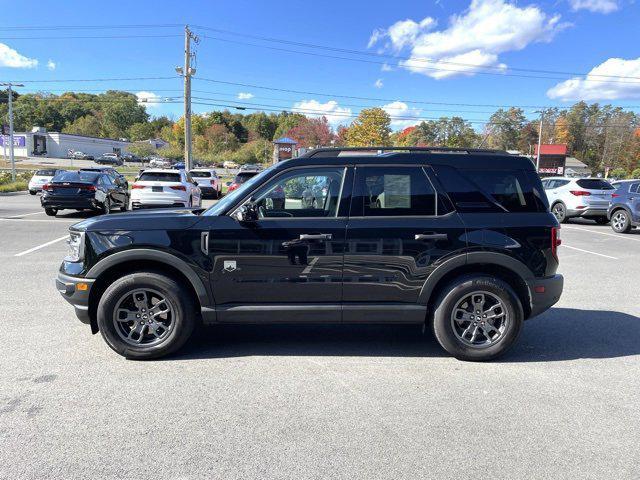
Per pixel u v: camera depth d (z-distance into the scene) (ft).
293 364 13.87
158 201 49.49
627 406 11.53
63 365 13.47
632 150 326.24
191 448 9.45
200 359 14.14
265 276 13.71
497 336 14.16
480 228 13.91
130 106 462.19
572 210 55.21
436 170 14.16
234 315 13.83
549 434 10.21
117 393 11.80
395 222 13.83
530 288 14.08
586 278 26.37
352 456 9.27
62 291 13.92
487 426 10.50
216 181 87.86
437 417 10.86
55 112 421.59
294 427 10.32
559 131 371.97
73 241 14.07
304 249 13.64
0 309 18.56
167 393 11.84
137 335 14.10
